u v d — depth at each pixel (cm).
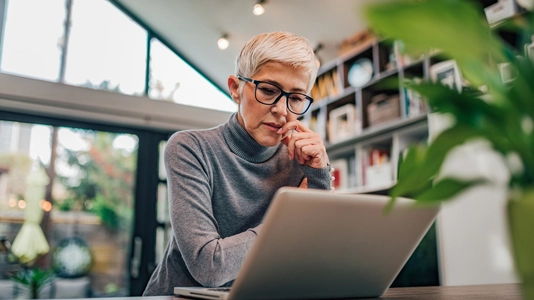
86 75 439
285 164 133
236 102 130
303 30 415
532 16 35
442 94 34
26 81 398
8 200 393
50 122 411
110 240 420
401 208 72
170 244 119
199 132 124
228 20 429
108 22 462
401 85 37
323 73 425
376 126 346
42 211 402
